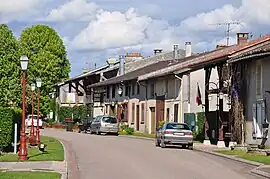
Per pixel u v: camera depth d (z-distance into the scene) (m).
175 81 51.72
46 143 36.31
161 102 54.78
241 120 34.41
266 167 22.50
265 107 31.55
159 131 36.78
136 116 62.34
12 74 37.84
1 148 27.44
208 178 19.05
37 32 76.12
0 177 16.83
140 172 20.58
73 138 45.59
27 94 47.62
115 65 82.06
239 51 34.75
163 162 24.98
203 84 48.25
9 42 38.56
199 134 44.00
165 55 77.06
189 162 25.27
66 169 20.47
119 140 43.44
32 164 22.00
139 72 66.19
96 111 78.19
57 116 87.06
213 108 46.06
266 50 29.84
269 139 31.00
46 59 73.50
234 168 22.92
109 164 23.75
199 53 64.56
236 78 34.81
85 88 85.19
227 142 36.28
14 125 28.72
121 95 68.19
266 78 31.64
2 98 37.03
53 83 74.12
